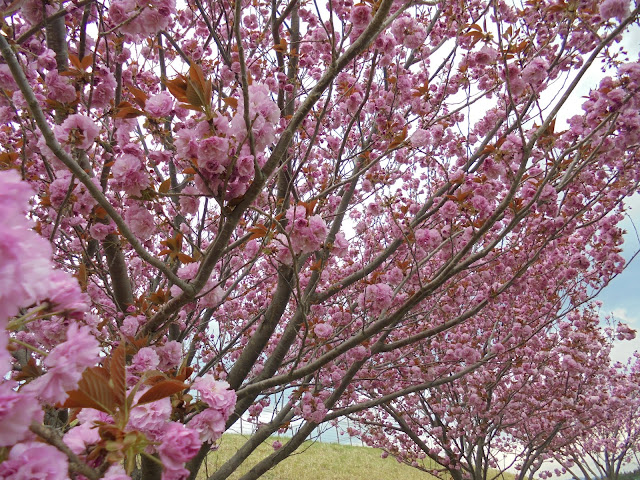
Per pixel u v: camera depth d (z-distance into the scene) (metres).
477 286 5.55
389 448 7.88
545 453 7.80
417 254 4.17
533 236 4.48
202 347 4.96
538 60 2.83
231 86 3.99
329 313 5.10
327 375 4.71
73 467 0.73
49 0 2.28
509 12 3.98
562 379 6.68
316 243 2.36
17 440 0.62
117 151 2.71
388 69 4.33
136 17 2.21
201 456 3.23
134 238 1.75
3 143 3.42
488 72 3.65
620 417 9.73
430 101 4.59
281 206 2.75
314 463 11.03
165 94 1.94
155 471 1.88
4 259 0.50
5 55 1.33
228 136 1.67
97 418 1.02
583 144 2.71
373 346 3.96
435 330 3.48
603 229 4.66
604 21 2.73
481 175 3.36
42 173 3.31
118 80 2.81
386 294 3.59
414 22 3.40
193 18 4.00
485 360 4.59
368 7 2.57
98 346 0.84
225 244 1.82
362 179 5.10
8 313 0.51
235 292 5.46
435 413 6.91
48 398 0.80
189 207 2.31
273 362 3.81
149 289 4.05
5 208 0.50
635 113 2.65
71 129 1.98
